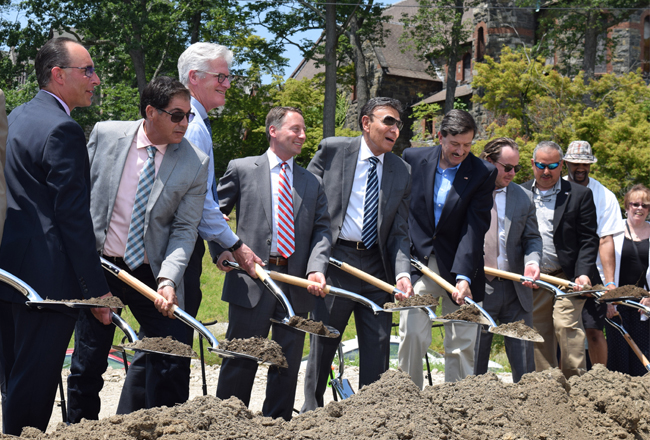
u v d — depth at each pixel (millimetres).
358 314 4402
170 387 3566
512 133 15086
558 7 24000
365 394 2758
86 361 3732
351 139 4480
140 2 24453
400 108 4352
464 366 4688
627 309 5625
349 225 4379
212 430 2383
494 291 4797
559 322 5223
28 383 2893
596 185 5824
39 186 2936
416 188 4730
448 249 4629
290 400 4027
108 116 25234
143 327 3635
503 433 2684
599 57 23859
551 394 2994
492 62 16016
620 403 2984
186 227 3512
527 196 4945
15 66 24594
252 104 26719
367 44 33531
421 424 2562
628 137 13336
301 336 4023
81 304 2748
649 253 5629
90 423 2330
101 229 3479
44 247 2908
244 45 25344
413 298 3961
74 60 3143
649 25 25062
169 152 3496
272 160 4098
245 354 2945
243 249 3799
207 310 10781
